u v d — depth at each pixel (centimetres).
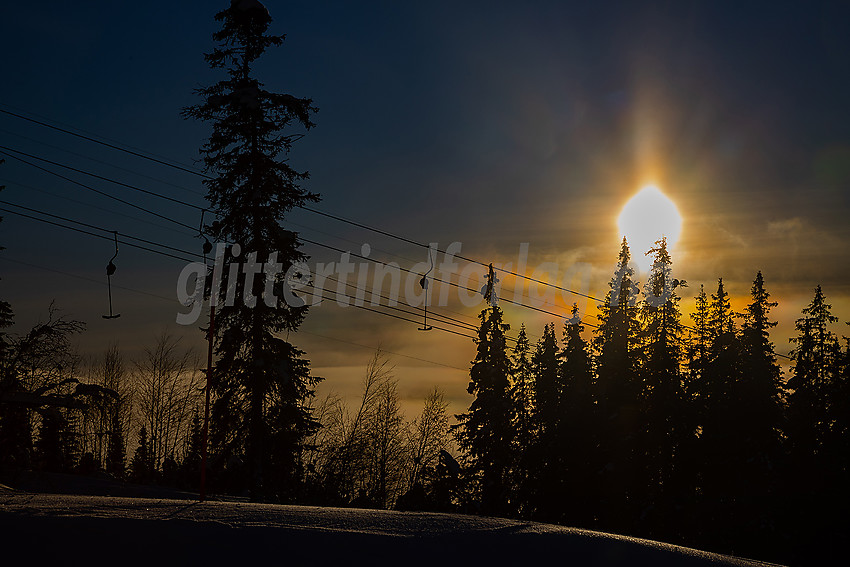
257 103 3559
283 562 1219
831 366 4669
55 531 1255
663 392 4431
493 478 4541
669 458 4344
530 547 1462
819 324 4956
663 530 4059
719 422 4253
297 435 3572
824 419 4612
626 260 4872
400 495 4928
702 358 4653
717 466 4162
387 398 5141
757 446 4184
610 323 4772
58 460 3734
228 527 1383
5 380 3008
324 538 1370
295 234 3638
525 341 5078
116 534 1276
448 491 4512
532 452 4544
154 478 4906
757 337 4597
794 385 4838
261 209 3597
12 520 1292
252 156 3616
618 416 4438
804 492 4147
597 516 4266
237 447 3472
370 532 1448
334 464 4572
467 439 4616
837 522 4009
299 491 3947
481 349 4653
